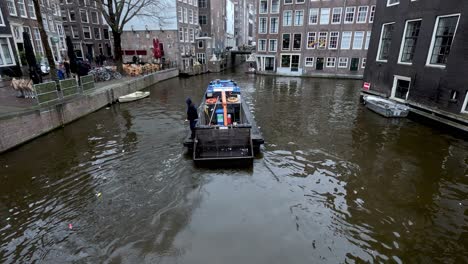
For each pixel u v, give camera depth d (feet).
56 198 21.84
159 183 23.99
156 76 84.74
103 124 40.60
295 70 113.29
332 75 106.52
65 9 110.93
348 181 24.47
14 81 39.52
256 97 64.64
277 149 31.27
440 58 38.73
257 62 121.08
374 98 51.60
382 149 31.32
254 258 15.94
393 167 26.91
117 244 17.02
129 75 77.10
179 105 53.78
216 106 35.32
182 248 16.65
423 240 17.47
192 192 22.57
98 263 15.65
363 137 35.29
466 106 34.65
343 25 101.76
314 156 29.45
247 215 19.75
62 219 19.39
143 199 21.65
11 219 19.43
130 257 16.01
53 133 36.32
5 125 29.40
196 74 114.42
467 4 33.53
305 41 108.68
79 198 21.83
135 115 45.85
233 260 15.80
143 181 24.32
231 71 138.10
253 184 23.89
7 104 35.68
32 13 72.02
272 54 116.37
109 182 24.17
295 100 60.80
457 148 31.55
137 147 31.86
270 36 114.73
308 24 106.22
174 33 110.22
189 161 28.14
